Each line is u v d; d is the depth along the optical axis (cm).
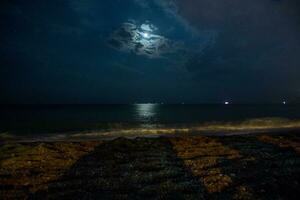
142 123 5381
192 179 1464
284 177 1481
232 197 1187
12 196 1213
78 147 2377
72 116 8150
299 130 3991
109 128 4384
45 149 2277
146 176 1526
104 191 1285
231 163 1808
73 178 1499
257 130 4003
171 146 2433
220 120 6016
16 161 1872
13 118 7081
